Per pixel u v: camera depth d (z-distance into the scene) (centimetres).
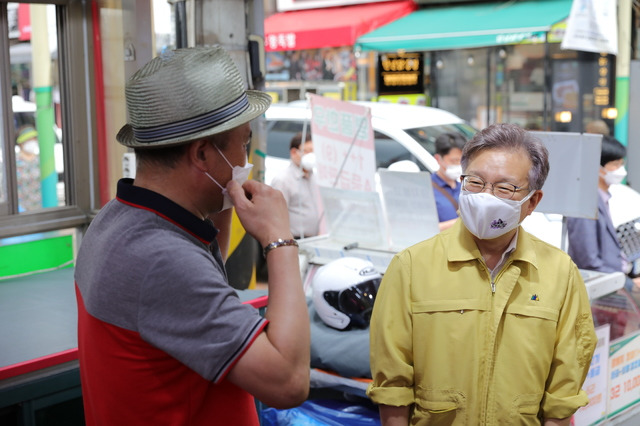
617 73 1038
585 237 438
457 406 217
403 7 1298
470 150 222
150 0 370
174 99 153
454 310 219
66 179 385
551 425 221
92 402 161
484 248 223
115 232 155
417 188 387
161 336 148
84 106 386
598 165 318
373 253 390
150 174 161
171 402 155
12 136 362
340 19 1275
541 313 218
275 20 1359
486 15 1170
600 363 339
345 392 334
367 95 1262
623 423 358
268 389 148
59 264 379
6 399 229
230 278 417
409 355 226
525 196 215
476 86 1153
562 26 1055
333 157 451
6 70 356
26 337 256
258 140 435
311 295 380
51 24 372
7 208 362
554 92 1081
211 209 167
